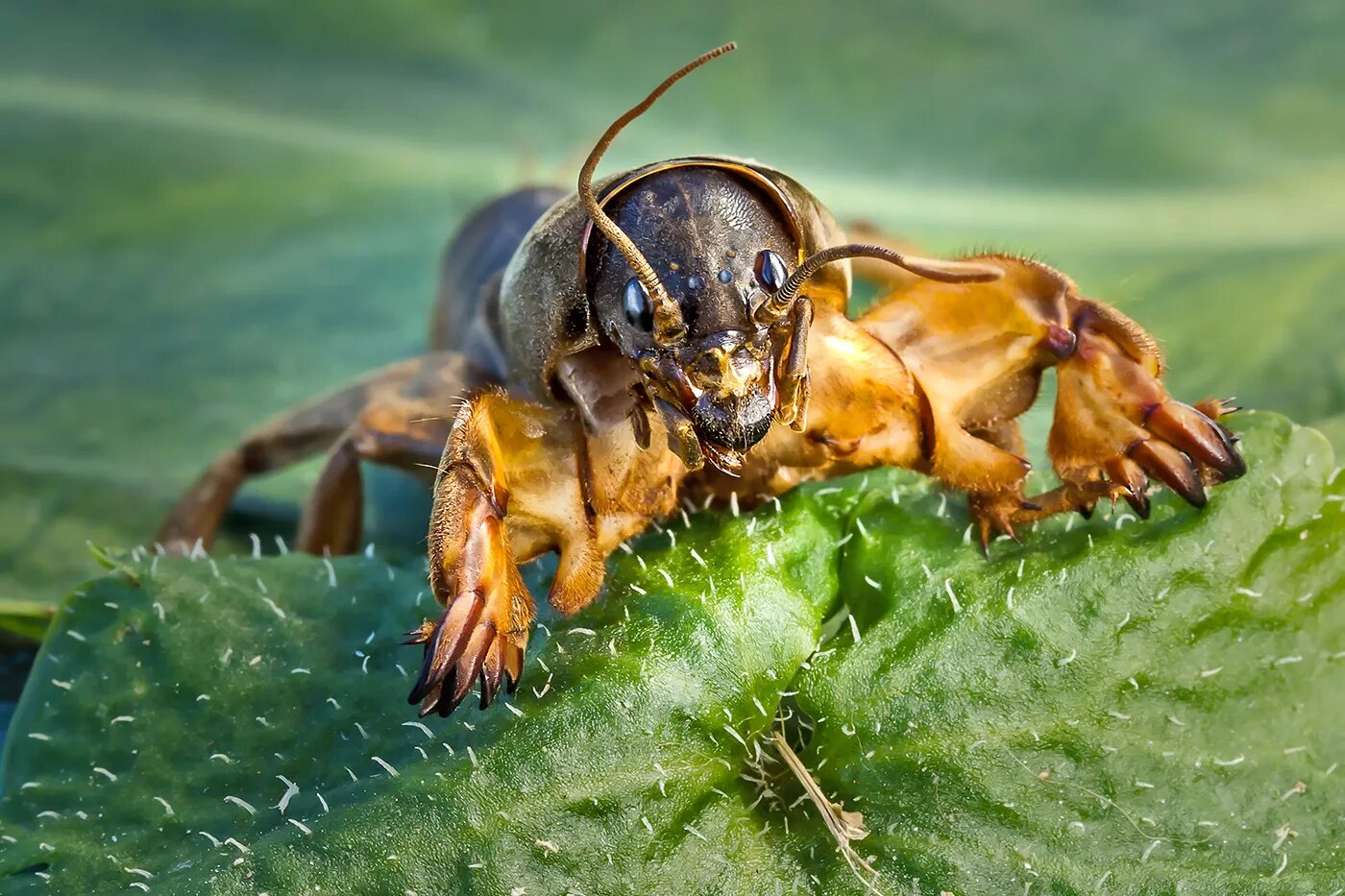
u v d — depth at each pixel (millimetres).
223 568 178
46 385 248
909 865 164
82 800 171
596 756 164
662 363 168
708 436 167
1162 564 167
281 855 164
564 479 170
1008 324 171
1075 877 163
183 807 170
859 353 172
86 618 177
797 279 168
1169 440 168
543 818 164
